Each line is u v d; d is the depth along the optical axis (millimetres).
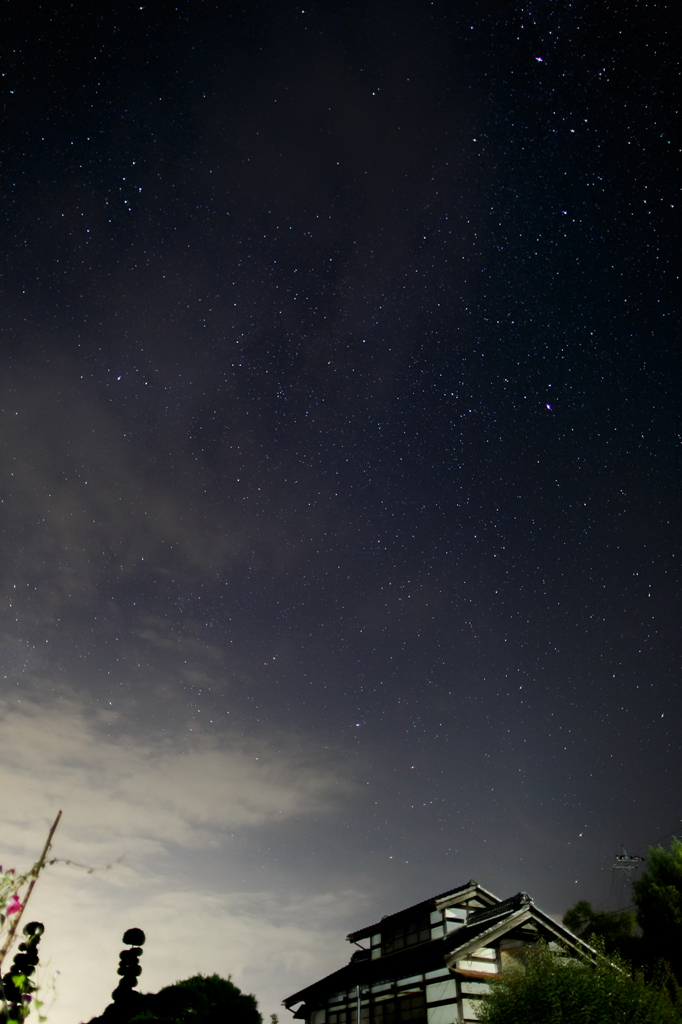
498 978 14164
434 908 18672
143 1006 9914
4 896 4809
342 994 19953
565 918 26219
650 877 23062
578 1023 10594
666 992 11781
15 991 4723
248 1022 10359
